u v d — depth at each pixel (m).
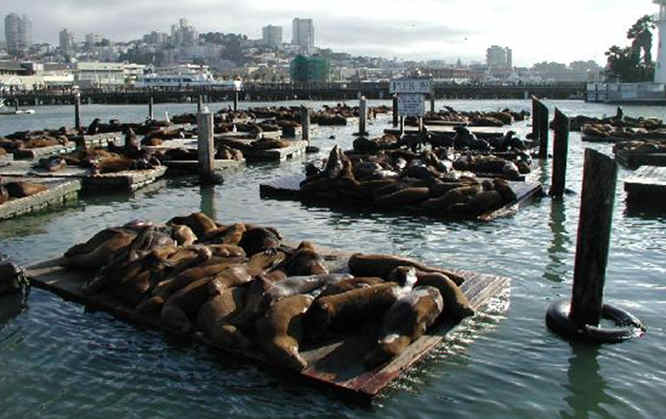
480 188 18.39
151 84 134.75
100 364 9.12
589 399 8.12
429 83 27.11
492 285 11.33
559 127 20.45
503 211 18.19
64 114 78.56
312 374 8.27
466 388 8.33
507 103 108.25
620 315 10.29
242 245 12.82
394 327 9.01
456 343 9.49
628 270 13.12
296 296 9.43
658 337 9.80
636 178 20.61
